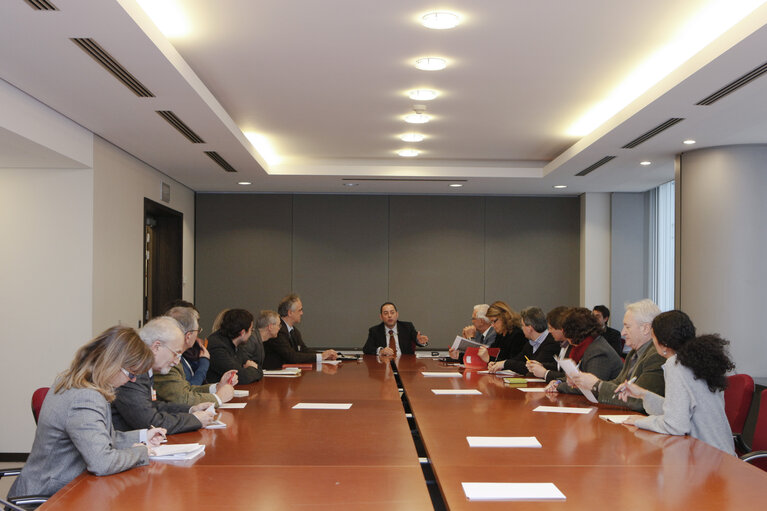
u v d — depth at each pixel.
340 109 6.23
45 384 6.06
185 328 4.23
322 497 2.23
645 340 3.87
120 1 3.35
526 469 2.55
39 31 3.71
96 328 6.23
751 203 6.72
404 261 10.19
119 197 6.85
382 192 10.09
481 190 9.85
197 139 6.42
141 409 3.10
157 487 2.33
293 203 10.16
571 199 10.27
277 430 3.28
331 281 10.14
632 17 4.12
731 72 4.39
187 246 9.71
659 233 9.37
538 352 5.65
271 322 5.98
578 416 3.63
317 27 4.28
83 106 5.25
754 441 3.53
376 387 4.84
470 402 4.14
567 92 5.66
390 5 3.94
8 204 6.12
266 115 6.49
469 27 4.26
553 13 4.05
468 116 6.46
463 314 10.19
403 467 2.59
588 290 10.06
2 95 4.60
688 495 2.24
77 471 2.58
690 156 7.00
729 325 6.78
